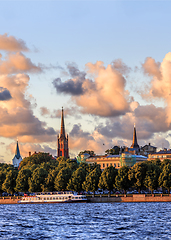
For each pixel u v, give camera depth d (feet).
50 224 490.49
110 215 557.33
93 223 488.02
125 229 438.81
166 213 561.84
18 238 402.72
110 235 407.03
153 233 413.59
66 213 605.73
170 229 434.30
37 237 405.80
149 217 525.34
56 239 393.91
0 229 457.27
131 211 596.29
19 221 524.11
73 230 441.27
